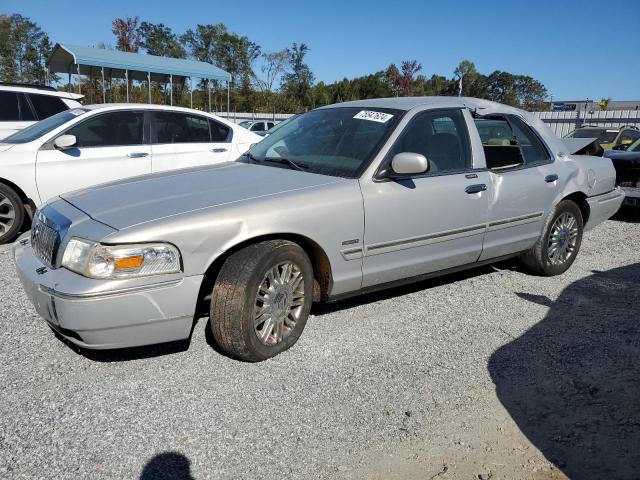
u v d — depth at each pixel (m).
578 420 2.96
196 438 2.67
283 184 3.64
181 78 19.36
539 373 3.44
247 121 25.38
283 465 2.51
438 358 3.59
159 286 2.99
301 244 3.63
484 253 4.59
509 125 5.00
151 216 3.11
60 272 3.03
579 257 6.22
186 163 7.10
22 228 6.64
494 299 4.70
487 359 3.60
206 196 3.40
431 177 4.11
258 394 3.06
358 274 3.78
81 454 2.52
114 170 6.57
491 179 4.50
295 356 3.52
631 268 5.80
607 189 5.82
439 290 4.88
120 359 3.40
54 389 3.04
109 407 2.89
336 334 3.87
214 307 3.25
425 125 4.23
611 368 3.52
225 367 3.35
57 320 2.96
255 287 3.25
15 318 3.94
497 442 2.76
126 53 17.72
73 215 3.25
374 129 4.12
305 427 2.79
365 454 2.62
